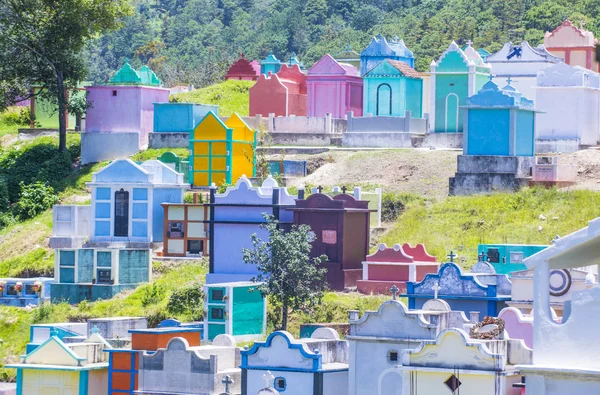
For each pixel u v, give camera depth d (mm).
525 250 174625
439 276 156250
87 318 198000
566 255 98062
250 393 139375
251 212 197125
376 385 132875
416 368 115625
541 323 94500
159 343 153125
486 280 157375
